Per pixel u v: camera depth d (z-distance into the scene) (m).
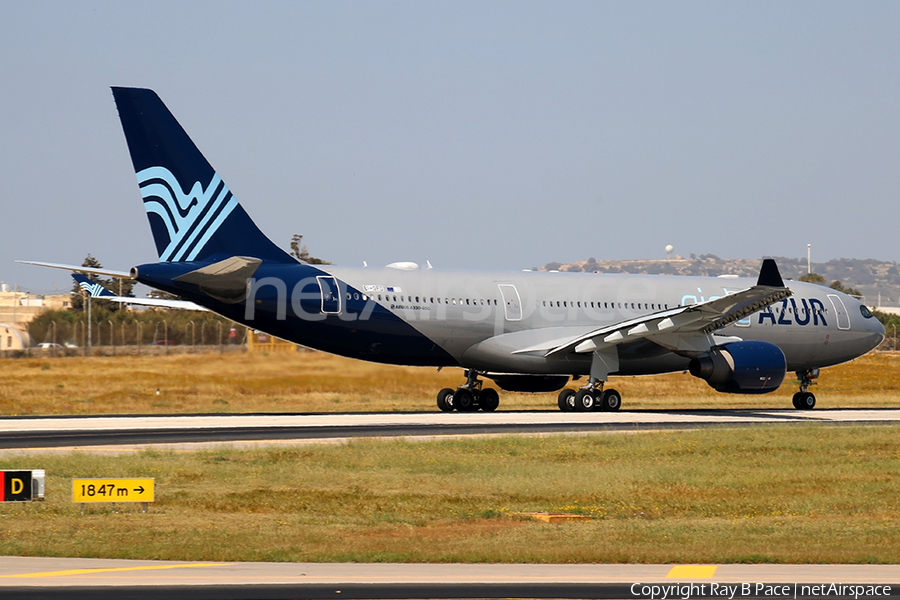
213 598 39.59
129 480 59.00
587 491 70.25
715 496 69.25
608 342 129.25
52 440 91.56
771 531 56.59
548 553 48.53
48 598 39.31
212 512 60.69
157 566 45.31
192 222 116.50
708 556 48.50
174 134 115.81
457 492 69.12
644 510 63.94
